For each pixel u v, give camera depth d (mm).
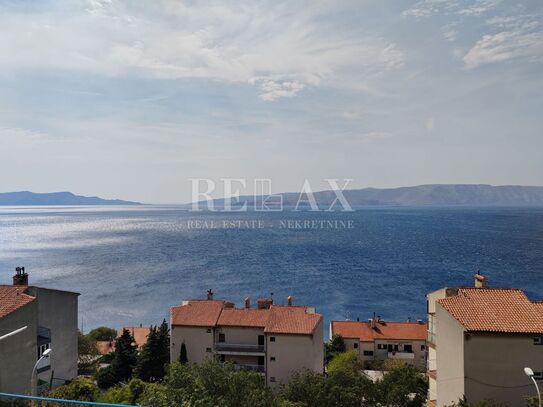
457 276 195750
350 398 44438
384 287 176125
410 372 56250
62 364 55469
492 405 35562
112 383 66438
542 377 37531
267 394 39781
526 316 39375
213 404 31797
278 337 59188
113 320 131750
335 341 88625
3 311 40156
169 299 157625
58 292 55188
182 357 61500
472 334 38156
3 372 38875
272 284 182750
